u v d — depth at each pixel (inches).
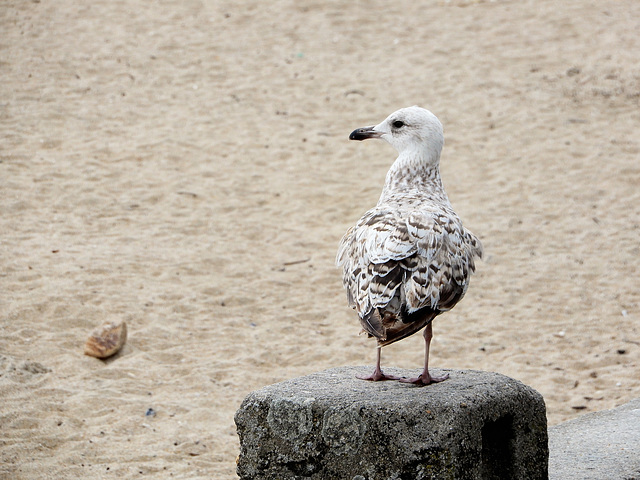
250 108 804.6
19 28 930.7
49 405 387.9
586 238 597.0
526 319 498.6
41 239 567.2
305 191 665.6
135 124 759.1
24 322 465.4
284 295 522.9
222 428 378.9
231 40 949.2
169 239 583.5
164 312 490.6
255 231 602.9
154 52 904.3
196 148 724.7
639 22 997.8
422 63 906.7
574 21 1007.0
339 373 248.1
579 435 295.7
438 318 502.9
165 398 404.5
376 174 697.0
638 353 454.3
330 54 926.4
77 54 882.1
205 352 453.7
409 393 217.5
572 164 706.2
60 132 730.8
